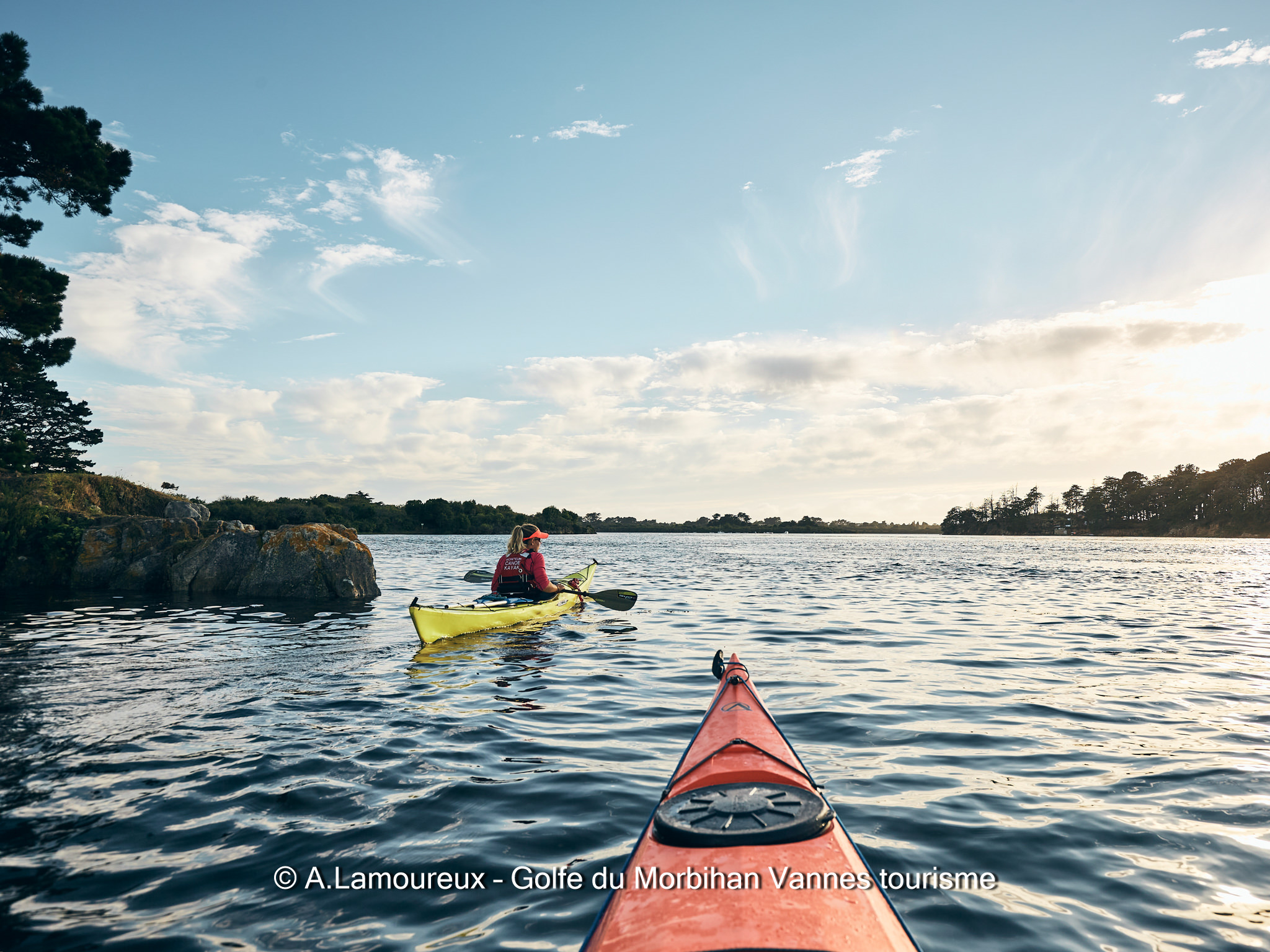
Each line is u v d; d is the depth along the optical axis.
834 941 1.94
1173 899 2.90
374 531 83.06
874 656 8.31
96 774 4.36
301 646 8.95
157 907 2.85
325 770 4.42
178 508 18.14
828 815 2.62
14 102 16.86
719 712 4.18
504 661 8.08
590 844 3.39
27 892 2.97
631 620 11.55
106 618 11.41
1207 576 25.11
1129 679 7.06
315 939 2.62
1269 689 6.65
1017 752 4.78
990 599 15.41
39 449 47.56
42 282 16.80
